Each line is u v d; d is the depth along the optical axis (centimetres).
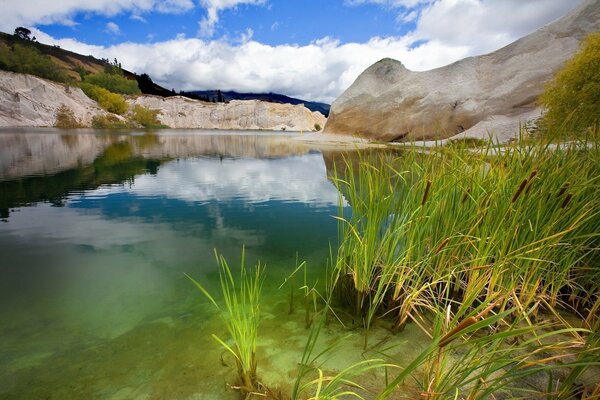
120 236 442
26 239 425
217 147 2112
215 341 213
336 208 610
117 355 199
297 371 182
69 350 204
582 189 218
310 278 319
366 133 2677
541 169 236
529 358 185
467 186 245
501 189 237
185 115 7025
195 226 490
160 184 828
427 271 252
